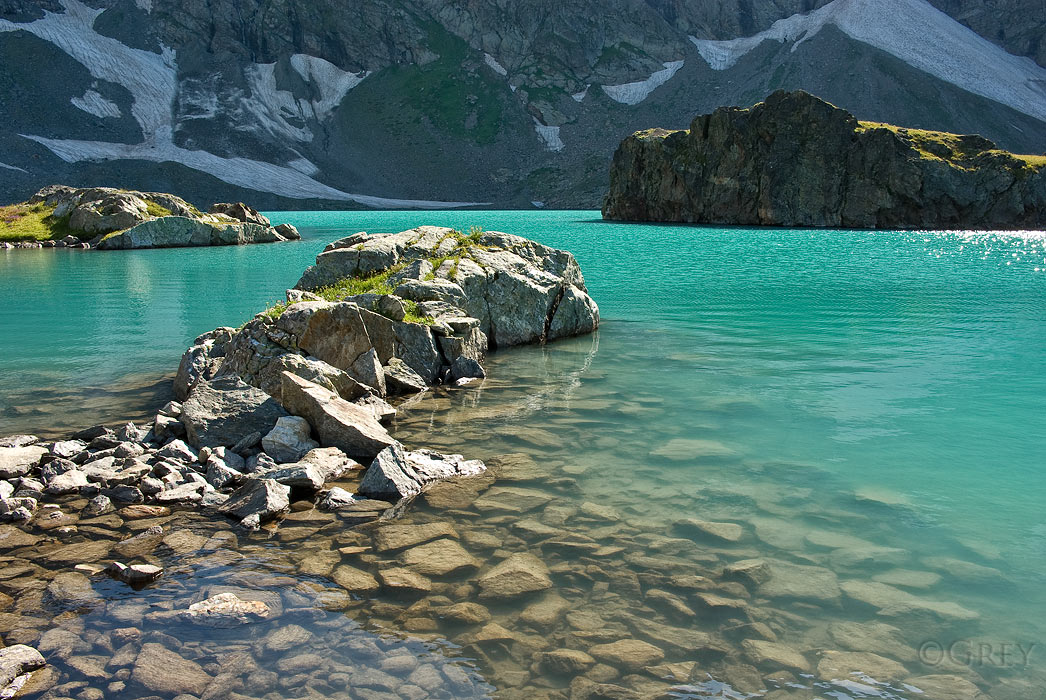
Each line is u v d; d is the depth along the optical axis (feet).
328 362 51.01
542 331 72.43
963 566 25.55
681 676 19.21
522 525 28.94
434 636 21.09
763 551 26.63
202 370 51.67
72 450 38.40
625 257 168.45
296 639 20.92
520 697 18.33
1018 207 313.94
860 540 27.66
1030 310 89.10
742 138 336.90
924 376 55.72
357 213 593.42
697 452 38.32
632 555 26.25
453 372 57.57
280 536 28.14
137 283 124.67
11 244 218.59
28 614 22.34
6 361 63.82
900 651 20.36
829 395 50.26
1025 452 38.27
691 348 68.18
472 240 82.48
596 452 38.40
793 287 113.70
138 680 18.93
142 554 26.66
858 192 322.96
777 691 18.60
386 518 29.78
